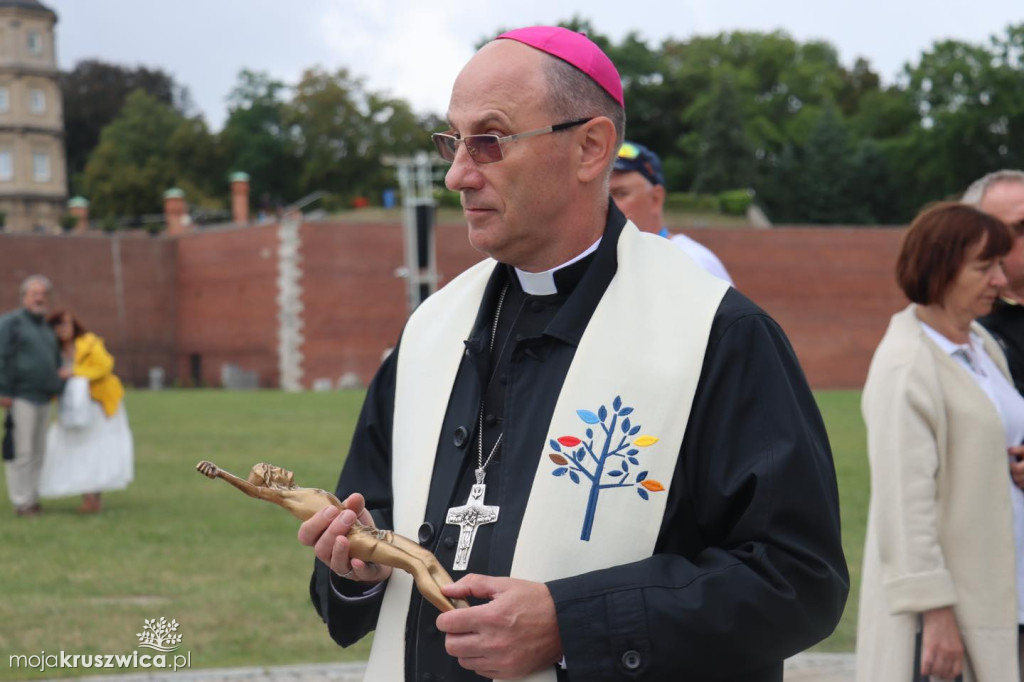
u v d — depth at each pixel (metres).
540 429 2.77
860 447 22.03
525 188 2.80
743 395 2.67
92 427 14.15
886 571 4.04
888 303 60.88
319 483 16.11
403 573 2.90
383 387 3.22
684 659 2.48
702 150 91.19
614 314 2.84
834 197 89.25
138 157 106.25
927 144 81.88
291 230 57.78
